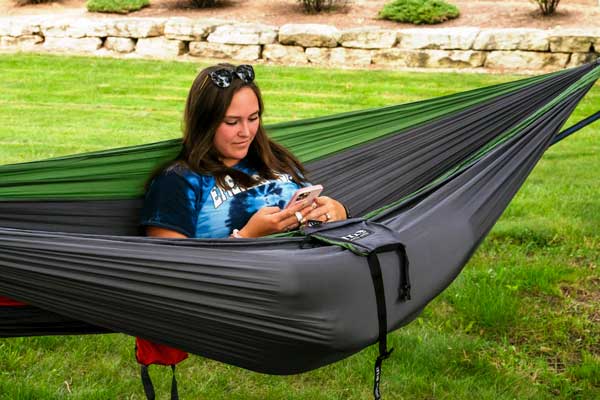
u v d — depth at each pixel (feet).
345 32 44.11
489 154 10.07
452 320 13.74
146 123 31.45
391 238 8.25
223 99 8.61
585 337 13.30
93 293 7.36
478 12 47.73
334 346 7.73
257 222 8.55
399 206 9.50
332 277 7.64
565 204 19.69
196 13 49.96
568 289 14.98
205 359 12.54
